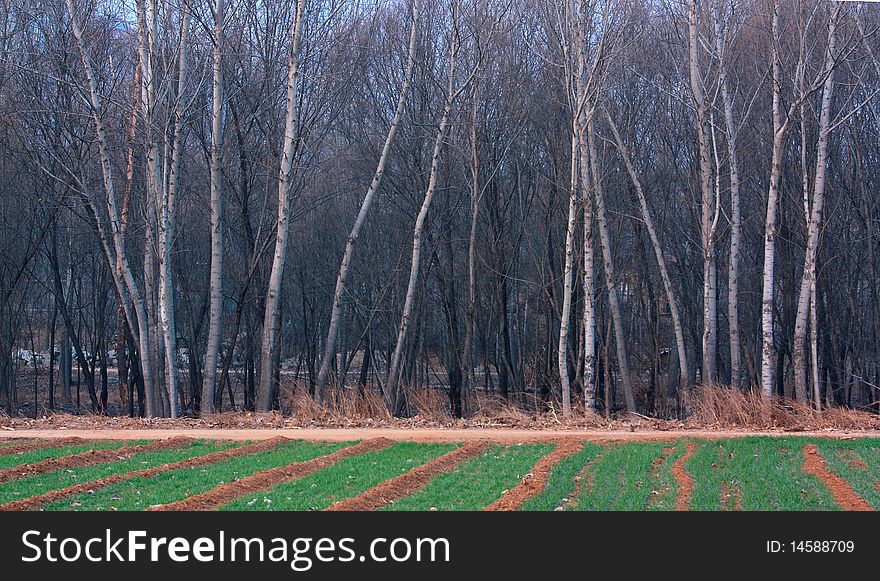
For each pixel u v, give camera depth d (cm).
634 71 2517
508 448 1487
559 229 2975
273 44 2614
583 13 2230
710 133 2648
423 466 1266
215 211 2262
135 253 2952
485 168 2880
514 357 3525
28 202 3039
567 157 2786
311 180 2923
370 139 2969
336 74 2634
